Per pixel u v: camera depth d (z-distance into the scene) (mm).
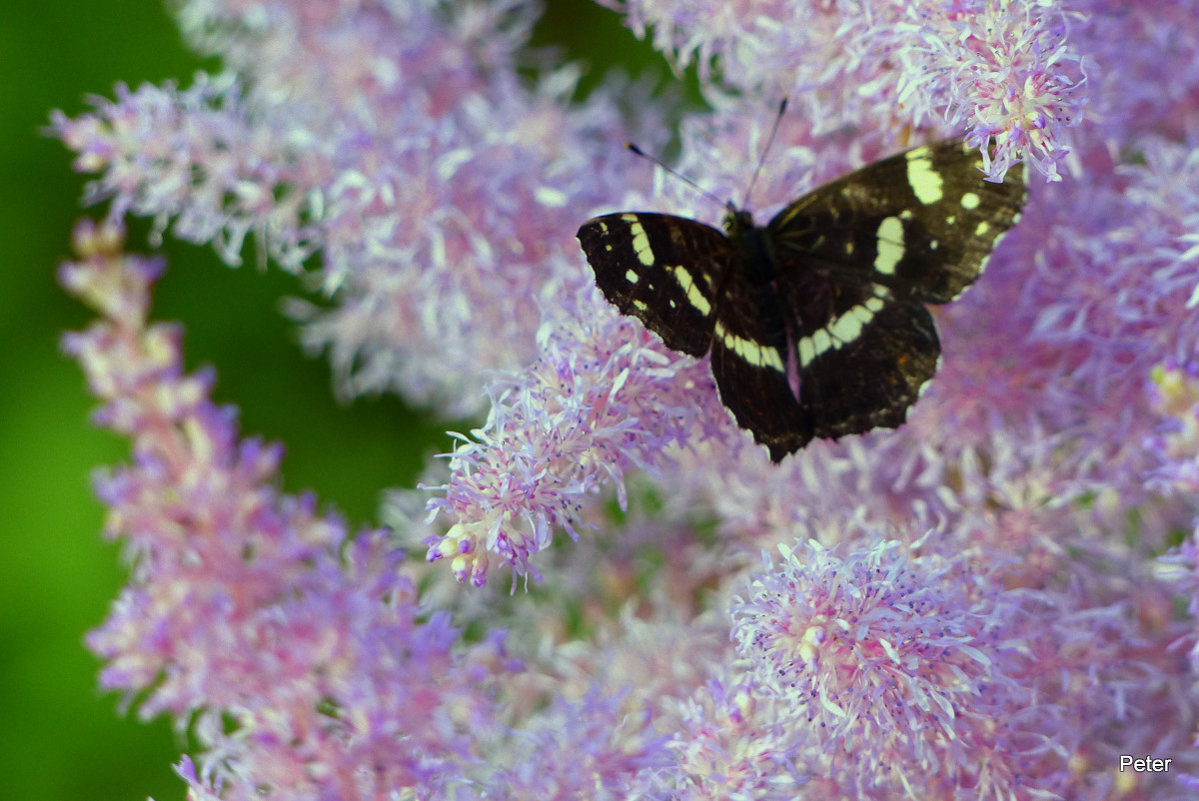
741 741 316
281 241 339
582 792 318
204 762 318
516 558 313
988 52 314
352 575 322
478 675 317
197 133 333
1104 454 331
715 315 326
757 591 315
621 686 332
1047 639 323
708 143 339
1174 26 332
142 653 316
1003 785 317
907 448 334
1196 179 325
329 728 316
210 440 321
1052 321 330
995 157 315
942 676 313
